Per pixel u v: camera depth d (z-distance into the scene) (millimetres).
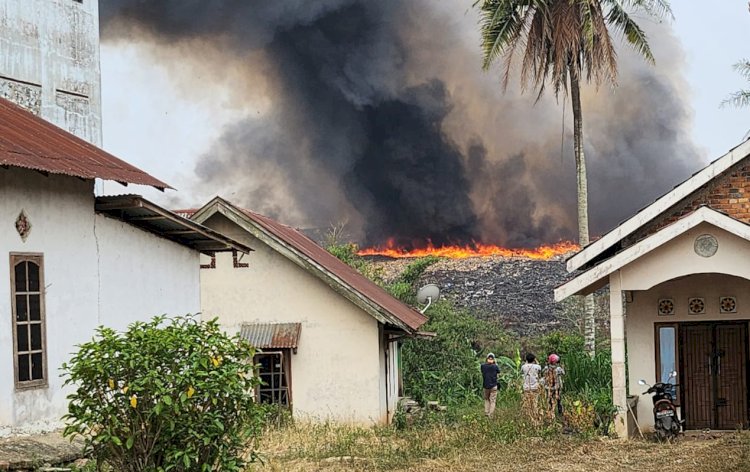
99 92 22516
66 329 12633
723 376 17844
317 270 21203
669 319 18062
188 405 8938
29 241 11977
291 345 21250
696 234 15992
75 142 13430
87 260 13234
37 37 20484
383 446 16281
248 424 9461
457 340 28859
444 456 14828
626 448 15070
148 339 8984
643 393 17641
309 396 21453
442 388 26812
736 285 17766
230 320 21844
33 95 20312
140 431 9109
